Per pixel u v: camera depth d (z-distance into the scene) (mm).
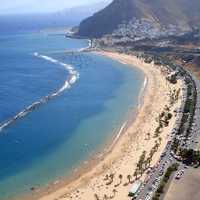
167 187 130125
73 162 161500
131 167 150875
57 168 156625
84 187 140625
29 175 151375
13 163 160375
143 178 138000
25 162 161500
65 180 147250
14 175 151250
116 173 147750
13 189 141750
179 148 158750
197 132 178375
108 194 132125
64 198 134125
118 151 169375
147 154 159250
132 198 125812
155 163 148750
